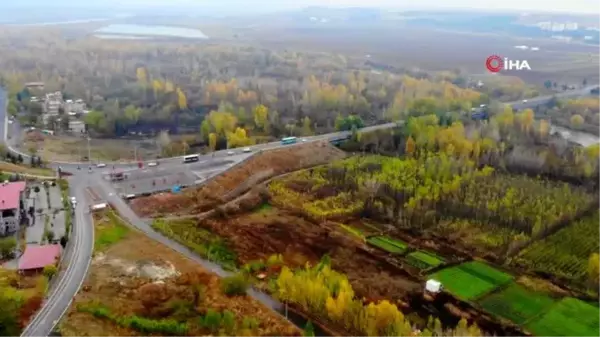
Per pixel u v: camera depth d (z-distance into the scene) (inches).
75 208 7431.1
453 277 6624.0
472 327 5359.3
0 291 4953.3
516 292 6353.3
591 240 7377.0
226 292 5684.1
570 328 5767.7
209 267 6235.2
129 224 7111.2
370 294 6146.7
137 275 5743.1
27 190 7849.4
